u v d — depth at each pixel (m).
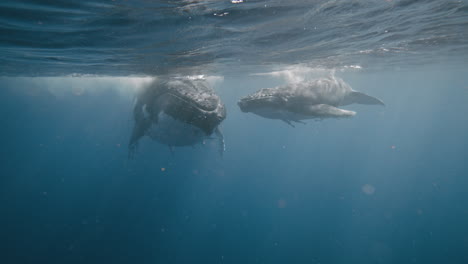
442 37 12.07
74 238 21.94
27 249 20.31
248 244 23.56
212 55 11.94
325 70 21.98
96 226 23.91
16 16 5.91
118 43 8.70
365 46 12.75
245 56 13.26
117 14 5.87
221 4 5.56
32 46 9.10
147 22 6.55
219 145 11.95
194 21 6.67
